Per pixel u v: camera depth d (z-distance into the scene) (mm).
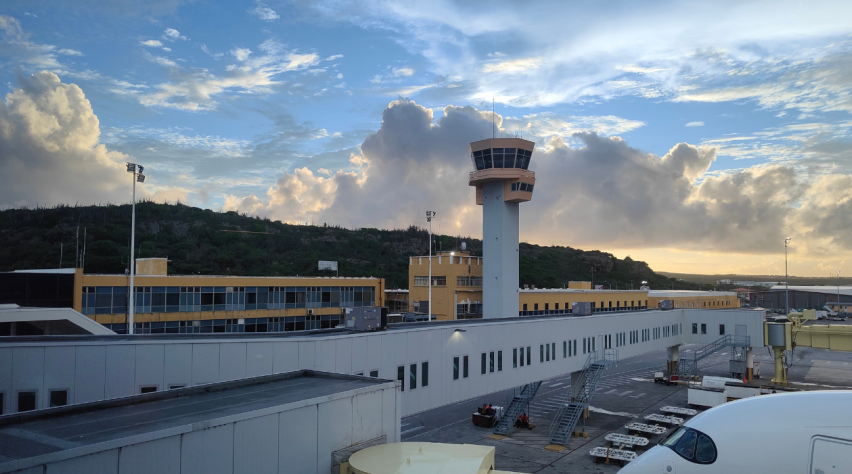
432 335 32469
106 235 143000
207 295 69938
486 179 73375
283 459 15000
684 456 13906
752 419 13391
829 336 66250
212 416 14273
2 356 20000
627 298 115125
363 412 18125
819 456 12148
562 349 46938
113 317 60844
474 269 89000
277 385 19297
